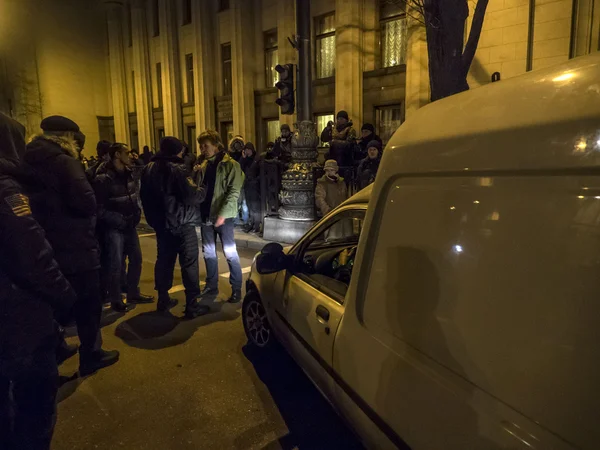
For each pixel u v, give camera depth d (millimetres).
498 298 1154
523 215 1097
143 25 21688
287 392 3029
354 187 7578
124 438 2555
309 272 2916
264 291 3254
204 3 17812
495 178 1184
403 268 1544
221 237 4703
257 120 17062
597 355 920
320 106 14359
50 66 24922
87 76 25703
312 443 2502
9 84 26594
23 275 1661
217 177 4461
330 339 2104
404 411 1496
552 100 1065
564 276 991
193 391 3051
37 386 1794
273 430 2623
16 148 2018
